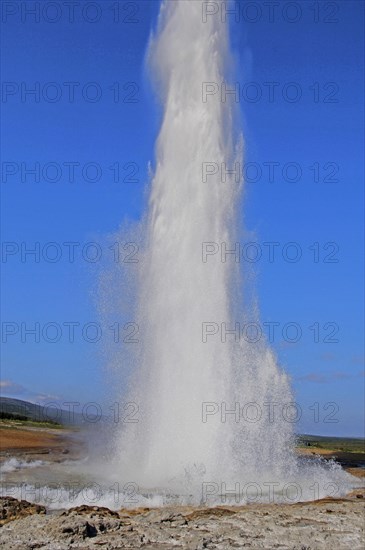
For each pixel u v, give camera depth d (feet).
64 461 94.84
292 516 53.42
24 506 59.77
